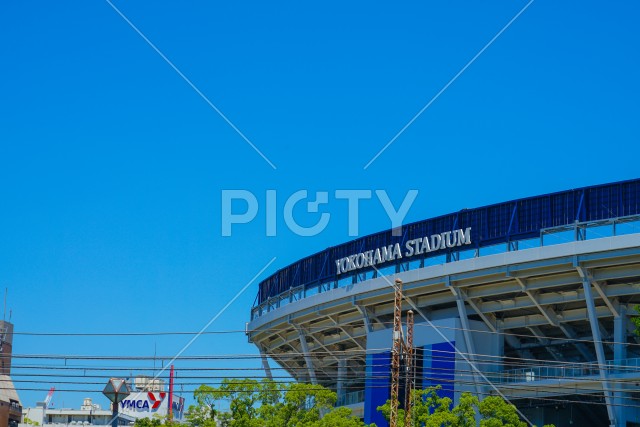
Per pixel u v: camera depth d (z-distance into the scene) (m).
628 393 93.25
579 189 95.56
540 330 106.00
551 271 95.44
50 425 197.25
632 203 92.00
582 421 105.00
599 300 98.44
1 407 158.62
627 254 90.38
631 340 99.00
